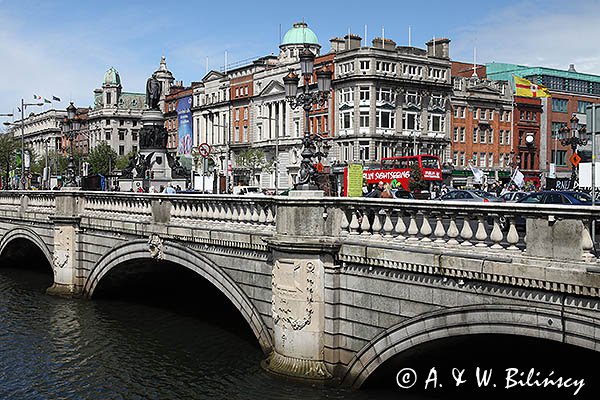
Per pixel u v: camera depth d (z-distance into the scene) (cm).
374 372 1501
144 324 2473
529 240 1157
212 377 1834
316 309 1591
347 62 6875
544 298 1127
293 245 1587
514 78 8138
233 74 9100
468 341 1398
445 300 1309
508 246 1280
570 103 8600
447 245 1307
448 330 1304
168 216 2206
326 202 1575
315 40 8312
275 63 8656
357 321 1527
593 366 1381
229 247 1923
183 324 2478
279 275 1647
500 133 7906
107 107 13088
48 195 3044
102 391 1770
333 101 7050
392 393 1530
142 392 1753
